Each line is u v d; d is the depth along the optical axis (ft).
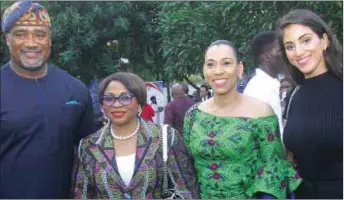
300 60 8.85
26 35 9.43
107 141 9.18
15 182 9.27
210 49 9.20
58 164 9.52
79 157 9.30
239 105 9.16
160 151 9.02
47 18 9.71
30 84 9.58
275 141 8.95
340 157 8.73
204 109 9.48
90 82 25.93
